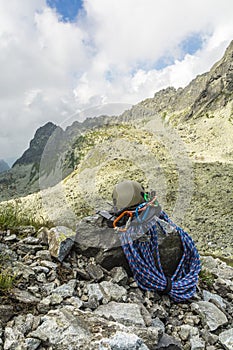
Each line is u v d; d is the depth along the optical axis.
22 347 3.30
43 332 3.47
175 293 5.01
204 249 45.81
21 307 3.96
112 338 3.36
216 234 49.69
